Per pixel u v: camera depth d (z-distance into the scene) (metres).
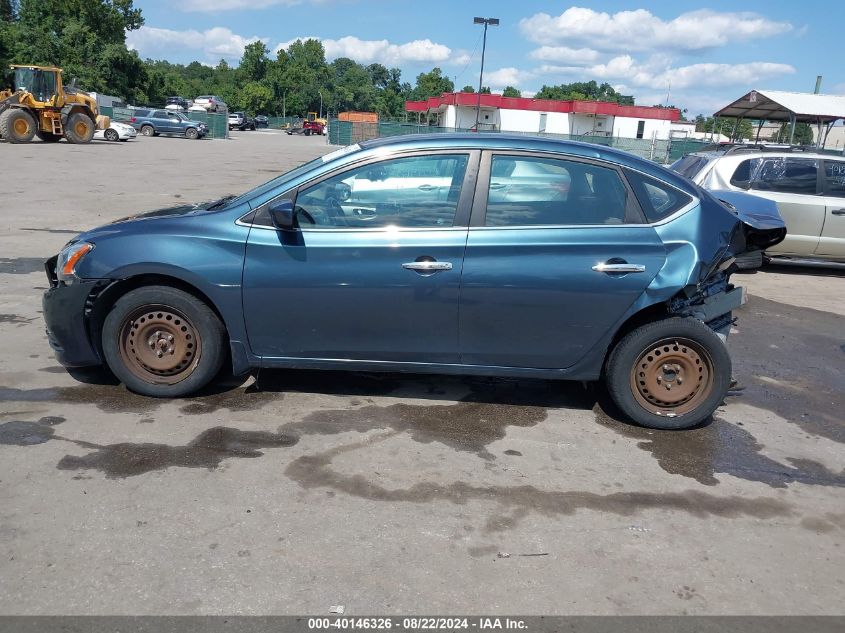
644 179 4.43
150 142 39.66
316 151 40.31
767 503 3.77
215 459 3.87
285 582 2.89
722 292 4.73
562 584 2.98
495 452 4.15
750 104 22.06
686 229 4.37
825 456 4.40
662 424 4.57
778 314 8.10
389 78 176.25
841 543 3.43
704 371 4.53
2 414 4.29
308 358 4.48
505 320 4.32
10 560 2.94
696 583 3.04
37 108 30.41
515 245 4.25
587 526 3.44
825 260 10.24
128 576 2.88
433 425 4.46
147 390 4.59
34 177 17.59
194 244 4.34
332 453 4.02
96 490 3.50
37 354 5.36
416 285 4.26
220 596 2.79
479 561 3.11
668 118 52.44
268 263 4.30
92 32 73.00
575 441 4.36
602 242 4.29
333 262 4.27
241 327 4.41
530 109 52.12
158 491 3.52
